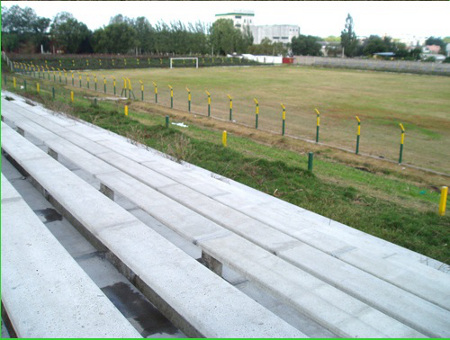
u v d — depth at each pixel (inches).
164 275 135.9
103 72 1909.4
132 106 893.2
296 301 123.3
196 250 192.7
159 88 1270.9
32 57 2165.4
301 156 494.3
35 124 406.0
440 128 721.6
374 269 152.0
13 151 294.8
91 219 179.5
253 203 218.8
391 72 2174.0
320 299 124.8
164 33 3260.3
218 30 3501.5
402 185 396.8
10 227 176.2
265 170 369.1
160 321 143.3
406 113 876.6
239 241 161.8
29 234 170.2
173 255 149.7
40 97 778.2
